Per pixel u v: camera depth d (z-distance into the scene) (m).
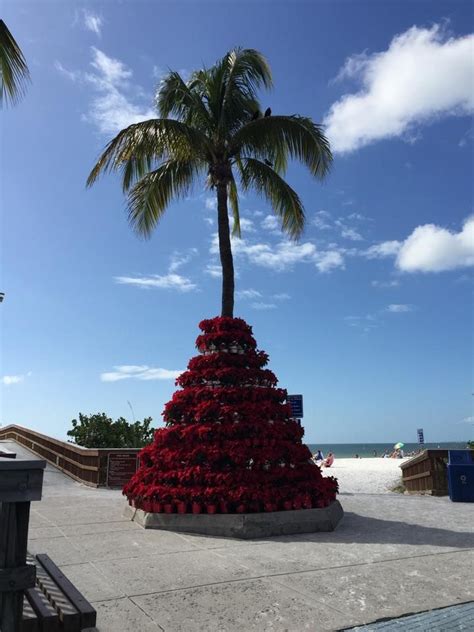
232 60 12.55
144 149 10.64
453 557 6.04
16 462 2.73
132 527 7.66
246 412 8.19
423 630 4.00
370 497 11.48
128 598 4.63
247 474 7.62
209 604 4.50
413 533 7.37
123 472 13.20
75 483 14.16
